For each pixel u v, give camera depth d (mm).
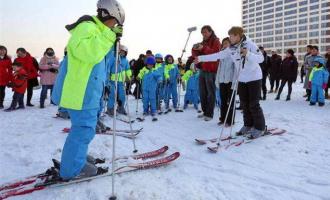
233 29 5027
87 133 3082
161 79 7617
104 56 2951
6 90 15656
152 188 3186
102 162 3807
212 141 5043
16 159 4203
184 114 7945
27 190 3084
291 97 11453
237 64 5129
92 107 2998
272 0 100812
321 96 8984
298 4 90625
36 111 8562
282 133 5480
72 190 3107
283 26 96938
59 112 7270
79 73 2904
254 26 110562
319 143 4879
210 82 6770
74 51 2803
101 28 2967
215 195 3049
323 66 8984
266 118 7047
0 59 9109
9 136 5535
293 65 10180
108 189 3137
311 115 7406
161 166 3846
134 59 12539
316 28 85250
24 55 9359
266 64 10273
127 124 6645
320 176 3551
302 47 90125
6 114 8047
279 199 2988
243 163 4016
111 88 7410
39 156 4301
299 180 3451
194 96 8750
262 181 3432
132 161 3889
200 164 3965
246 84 5121
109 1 3018
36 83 9695
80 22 2936
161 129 6094
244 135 5285
